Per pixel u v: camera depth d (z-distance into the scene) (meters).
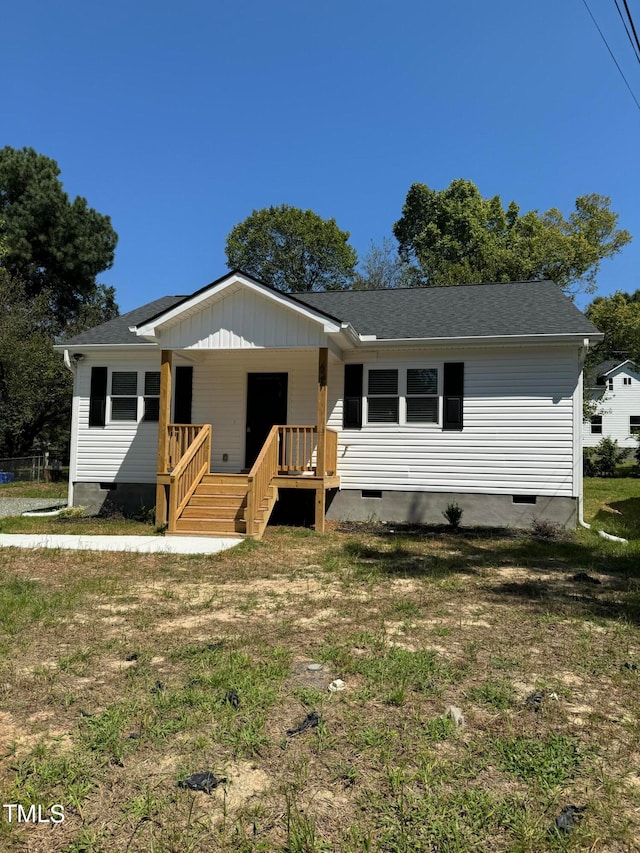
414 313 13.75
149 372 13.91
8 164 34.00
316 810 2.62
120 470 13.89
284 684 3.99
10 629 5.12
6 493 20.19
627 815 2.62
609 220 29.95
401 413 12.57
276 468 11.38
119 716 3.48
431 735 3.30
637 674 4.26
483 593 6.57
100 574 7.46
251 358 13.55
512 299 14.13
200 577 7.33
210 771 2.93
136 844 2.41
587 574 7.64
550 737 3.30
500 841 2.45
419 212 40.19
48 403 25.39
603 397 35.09
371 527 11.84
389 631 5.20
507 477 12.02
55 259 34.91
